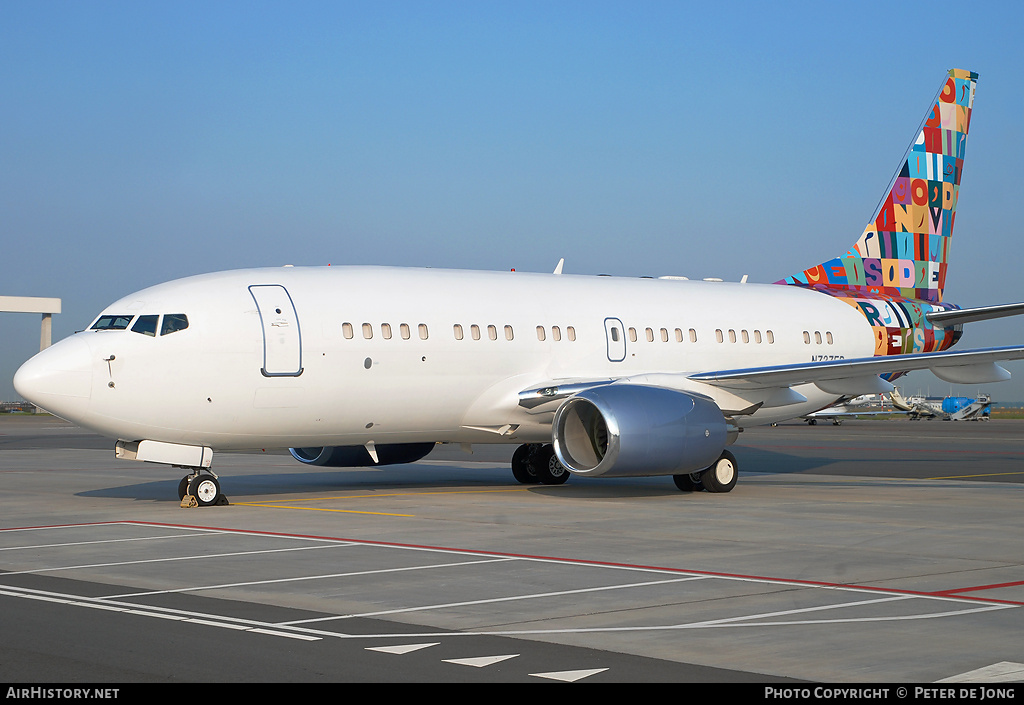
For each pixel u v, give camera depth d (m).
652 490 29.80
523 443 30.62
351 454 31.69
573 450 27.25
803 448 53.69
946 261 40.09
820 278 37.47
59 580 14.84
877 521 21.91
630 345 30.64
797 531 20.27
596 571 15.56
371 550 17.66
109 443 59.09
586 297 30.73
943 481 32.88
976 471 37.50
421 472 37.09
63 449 52.62
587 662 10.37
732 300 33.75
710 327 32.41
